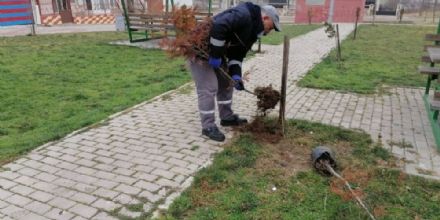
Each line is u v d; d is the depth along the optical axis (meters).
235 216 2.91
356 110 5.52
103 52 10.80
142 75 7.84
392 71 8.37
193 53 3.99
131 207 3.04
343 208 3.00
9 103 5.87
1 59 9.52
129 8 13.46
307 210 2.99
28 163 3.83
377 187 3.33
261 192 3.25
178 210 2.99
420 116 5.28
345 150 4.11
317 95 6.32
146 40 13.03
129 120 5.06
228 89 4.54
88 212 2.99
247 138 4.33
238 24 3.86
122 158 3.92
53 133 4.55
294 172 3.59
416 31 17.80
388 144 4.28
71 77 7.66
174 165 3.74
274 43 13.29
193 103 5.83
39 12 21.91
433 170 3.69
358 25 21.22
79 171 3.65
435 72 5.50
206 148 4.13
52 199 3.18
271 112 5.21
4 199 3.19
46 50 11.13
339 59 9.59
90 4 24.19
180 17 4.02
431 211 3.01
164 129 4.71
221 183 3.39
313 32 17.38
